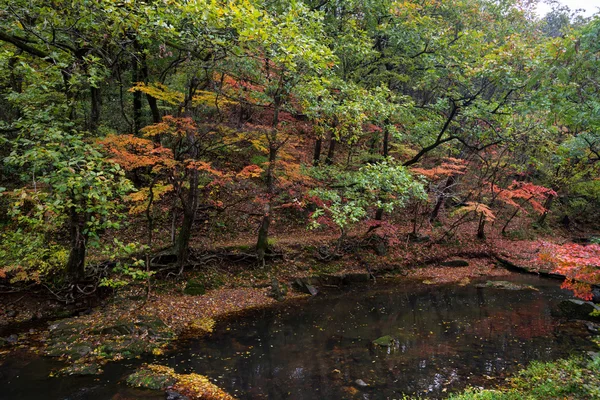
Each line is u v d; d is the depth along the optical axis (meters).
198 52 9.64
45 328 9.39
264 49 8.87
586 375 6.85
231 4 6.16
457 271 17.73
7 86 12.47
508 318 11.63
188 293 12.22
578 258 5.86
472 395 6.21
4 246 10.22
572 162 18.80
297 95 11.52
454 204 24.48
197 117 12.50
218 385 7.10
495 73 12.09
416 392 6.93
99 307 10.65
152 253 12.85
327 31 15.77
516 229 23.59
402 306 12.92
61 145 6.75
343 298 13.68
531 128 15.19
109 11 6.48
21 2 7.52
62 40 9.64
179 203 16.06
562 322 11.22
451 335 10.09
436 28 15.66
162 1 6.96
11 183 13.57
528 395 6.25
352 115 11.94
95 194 6.31
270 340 9.53
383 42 18.19
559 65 6.25
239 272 14.15
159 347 8.75
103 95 16.59
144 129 10.53
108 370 7.54
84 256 10.93
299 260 15.67
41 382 6.97
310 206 19.48
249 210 17.55
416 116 17.23
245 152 18.78
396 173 11.57
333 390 7.00
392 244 18.33
